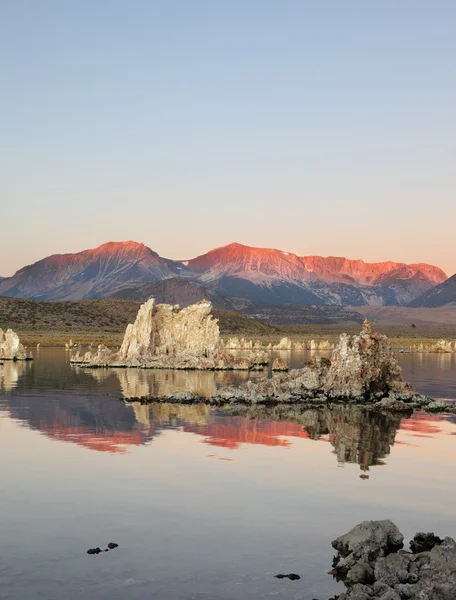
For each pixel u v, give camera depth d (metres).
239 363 86.31
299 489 26.14
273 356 118.00
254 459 30.97
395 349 159.62
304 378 54.94
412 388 54.69
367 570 17.95
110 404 48.25
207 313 96.19
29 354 112.12
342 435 37.56
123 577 18.11
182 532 21.38
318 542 20.73
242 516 22.91
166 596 17.06
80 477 27.31
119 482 26.67
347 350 54.53
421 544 19.80
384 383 54.69
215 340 95.00
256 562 19.22
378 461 31.06
